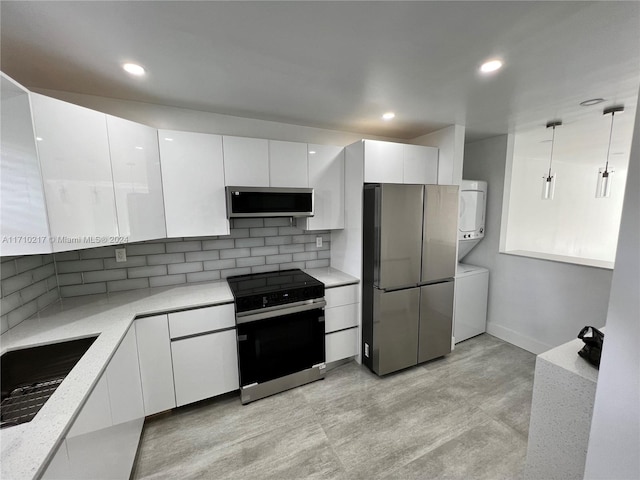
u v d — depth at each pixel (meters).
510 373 2.48
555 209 4.70
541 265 2.74
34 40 1.27
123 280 2.16
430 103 2.09
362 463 1.61
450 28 1.20
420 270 2.45
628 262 0.75
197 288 2.24
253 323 2.04
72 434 0.90
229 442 1.76
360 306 2.57
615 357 0.79
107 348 1.29
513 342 3.02
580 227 5.23
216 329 1.99
